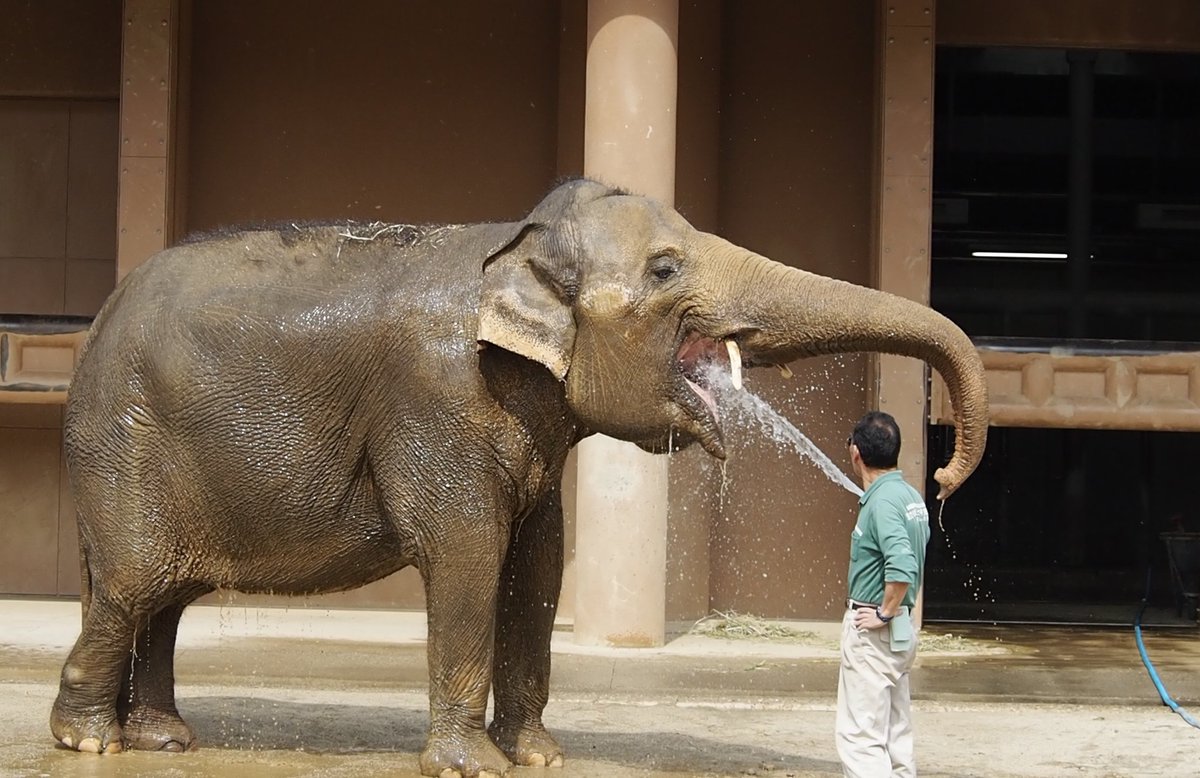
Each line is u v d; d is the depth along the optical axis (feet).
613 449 36.81
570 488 42.55
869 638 20.15
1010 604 47.39
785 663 34.91
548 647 23.62
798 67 43.62
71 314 44.91
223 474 22.65
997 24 43.52
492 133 43.52
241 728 25.76
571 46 42.68
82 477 23.27
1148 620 45.16
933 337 20.29
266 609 42.60
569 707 29.07
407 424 22.03
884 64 39.78
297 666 32.45
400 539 22.26
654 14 36.65
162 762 22.85
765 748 25.21
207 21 43.52
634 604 36.81
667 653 36.11
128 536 22.86
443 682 22.03
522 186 43.50
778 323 20.98
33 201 45.01
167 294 23.29
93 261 44.93
